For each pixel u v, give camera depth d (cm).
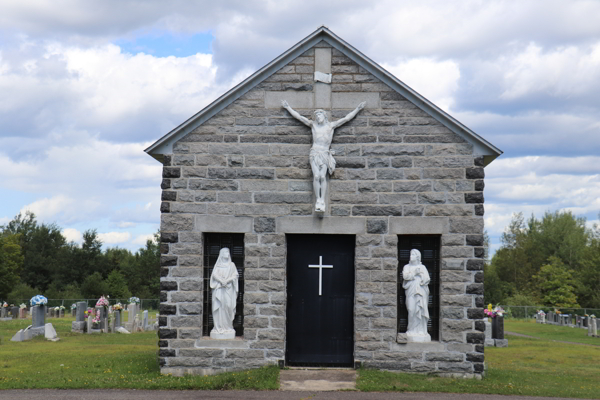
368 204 1570
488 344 2572
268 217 1577
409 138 1578
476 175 1563
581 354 2273
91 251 7912
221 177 1587
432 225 1557
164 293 1568
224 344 1558
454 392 1384
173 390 1385
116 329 3027
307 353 1588
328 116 1591
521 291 7000
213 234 1623
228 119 1598
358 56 1591
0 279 5653
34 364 1759
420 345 1543
